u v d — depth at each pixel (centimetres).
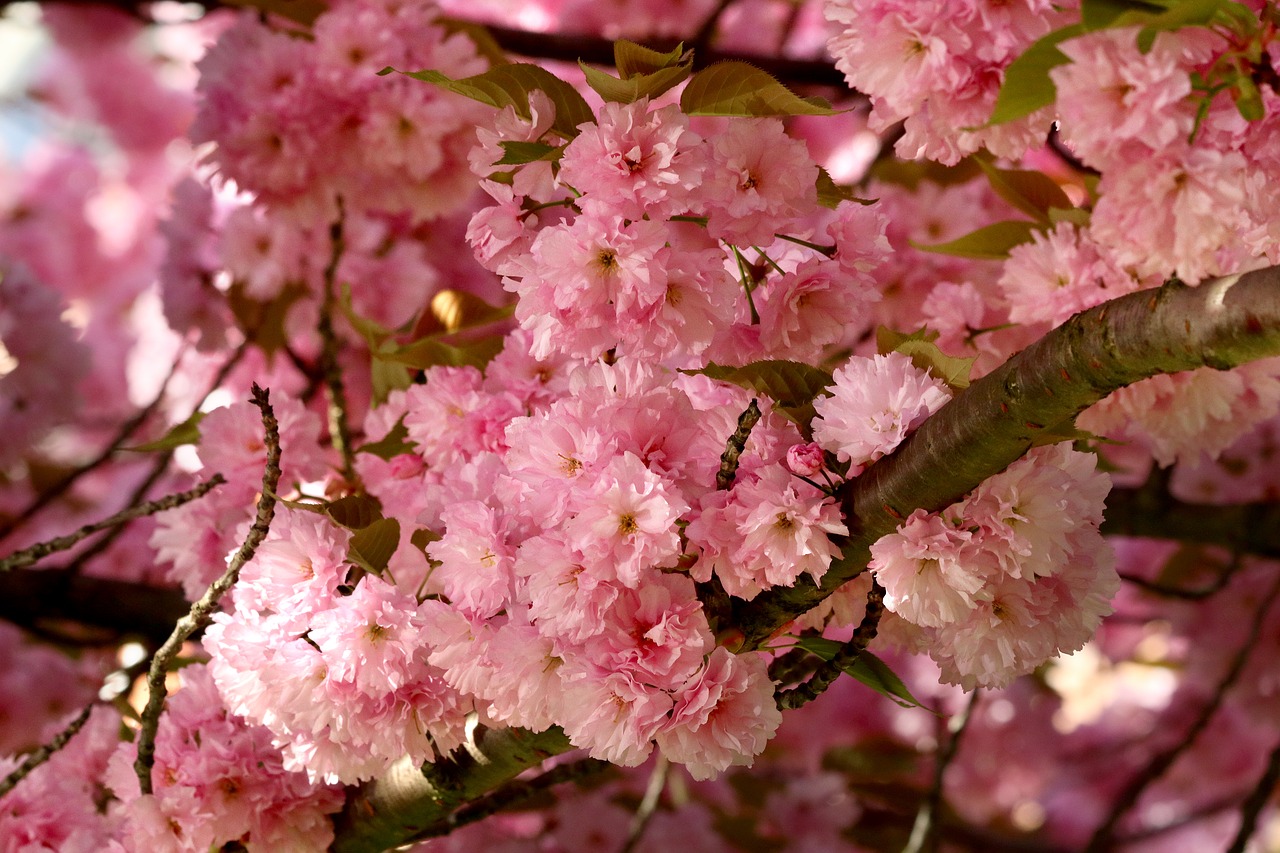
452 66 223
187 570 205
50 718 266
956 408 181
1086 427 204
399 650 188
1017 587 184
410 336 217
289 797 198
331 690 188
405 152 223
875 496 183
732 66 184
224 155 225
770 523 182
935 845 242
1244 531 248
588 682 181
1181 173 179
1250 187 180
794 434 186
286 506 194
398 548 195
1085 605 185
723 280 184
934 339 191
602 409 182
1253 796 254
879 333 189
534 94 185
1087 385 179
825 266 188
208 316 256
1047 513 182
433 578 192
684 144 183
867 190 234
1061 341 179
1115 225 182
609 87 183
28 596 245
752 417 182
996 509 182
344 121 224
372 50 222
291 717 189
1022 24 184
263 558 190
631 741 181
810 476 183
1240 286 174
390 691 189
